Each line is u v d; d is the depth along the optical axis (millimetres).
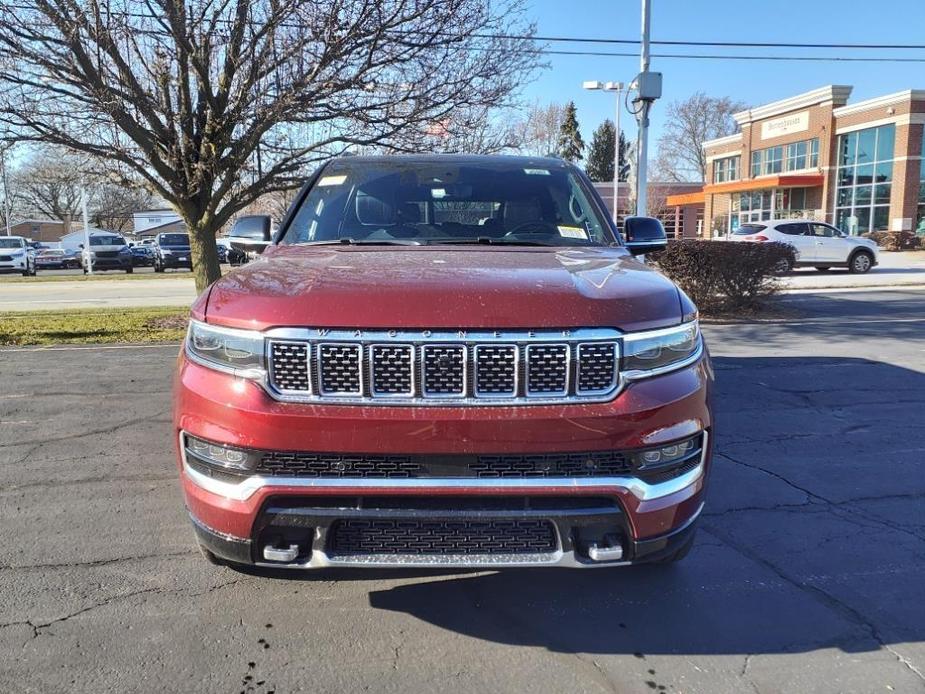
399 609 3025
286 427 2418
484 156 4504
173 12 7945
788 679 2574
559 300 2535
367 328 2445
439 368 2441
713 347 9273
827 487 4410
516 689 2520
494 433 2408
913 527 3844
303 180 10289
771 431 5559
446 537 2496
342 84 8641
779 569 3385
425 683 2547
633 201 19453
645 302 2650
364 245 3564
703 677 2588
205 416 2545
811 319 11859
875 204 37656
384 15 8492
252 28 8469
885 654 2725
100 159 9844
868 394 6668
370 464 2434
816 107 40750
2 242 32688
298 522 2461
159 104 9047
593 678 2582
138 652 2701
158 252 33656
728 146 49875
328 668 2623
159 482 4426
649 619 2965
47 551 3516
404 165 4297
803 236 22781
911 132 35406
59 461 4789
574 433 2439
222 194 9852
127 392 6562
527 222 3865
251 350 2500
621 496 2486
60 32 7922
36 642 2756
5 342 9156
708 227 49812
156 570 3336
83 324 10867
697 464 2729
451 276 2699
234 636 2816
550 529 2512
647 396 2525
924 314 12312
